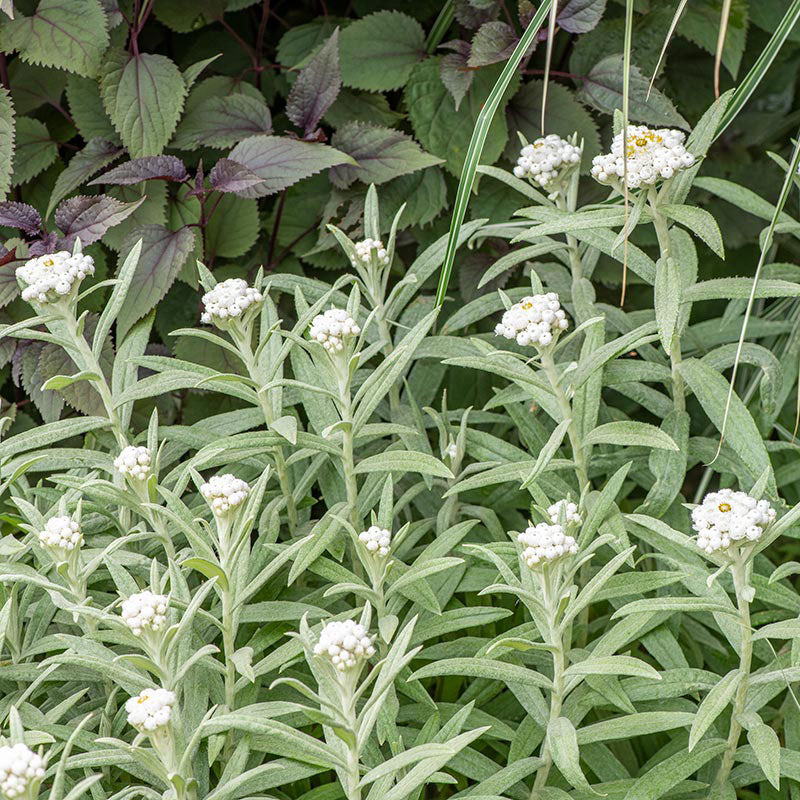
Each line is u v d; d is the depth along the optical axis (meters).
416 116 1.61
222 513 1.30
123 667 1.29
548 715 1.35
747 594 1.31
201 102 1.63
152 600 1.27
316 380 1.44
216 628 1.38
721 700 1.31
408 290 1.50
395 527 1.49
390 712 1.35
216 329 1.61
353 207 1.61
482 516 1.46
